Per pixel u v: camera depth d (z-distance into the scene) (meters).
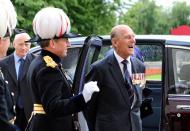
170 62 10.76
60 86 6.81
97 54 10.19
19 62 11.98
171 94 10.56
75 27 25.47
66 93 6.97
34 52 11.93
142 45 11.53
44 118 6.98
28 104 9.43
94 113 8.99
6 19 6.36
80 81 9.47
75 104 6.74
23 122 11.39
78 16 25.53
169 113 10.47
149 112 9.71
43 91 6.77
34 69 6.97
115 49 9.00
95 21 26.41
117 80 8.85
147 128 11.92
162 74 10.73
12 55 12.11
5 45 6.46
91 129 9.12
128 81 8.93
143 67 9.29
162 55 10.86
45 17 6.95
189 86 10.59
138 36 11.37
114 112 8.77
